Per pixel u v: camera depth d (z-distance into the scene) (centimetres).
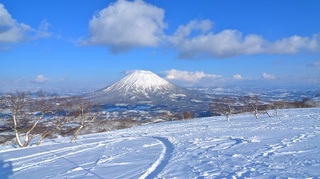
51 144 3167
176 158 1756
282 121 3972
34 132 3406
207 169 1380
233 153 1777
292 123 3575
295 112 5484
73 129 4350
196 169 1401
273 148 1839
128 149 2355
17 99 3148
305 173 1179
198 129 3806
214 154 1797
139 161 1775
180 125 4869
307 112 5309
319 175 1141
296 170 1234
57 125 3528
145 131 4203
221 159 1608
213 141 2430
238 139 2422
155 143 2656
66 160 2002
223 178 1188
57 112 3547
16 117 3167
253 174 1209
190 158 1720
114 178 1381
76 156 2153
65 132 4334
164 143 2612
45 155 2319
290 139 2186
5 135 4041
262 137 2427
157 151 2152
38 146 3012
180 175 1306
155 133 3716
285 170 1244
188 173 1331
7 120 3219
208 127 3991
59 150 2572
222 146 2116
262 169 1288
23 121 3269
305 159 1452
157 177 1301
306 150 1697
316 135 2317
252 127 3444
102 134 4244
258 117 5181
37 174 1609
